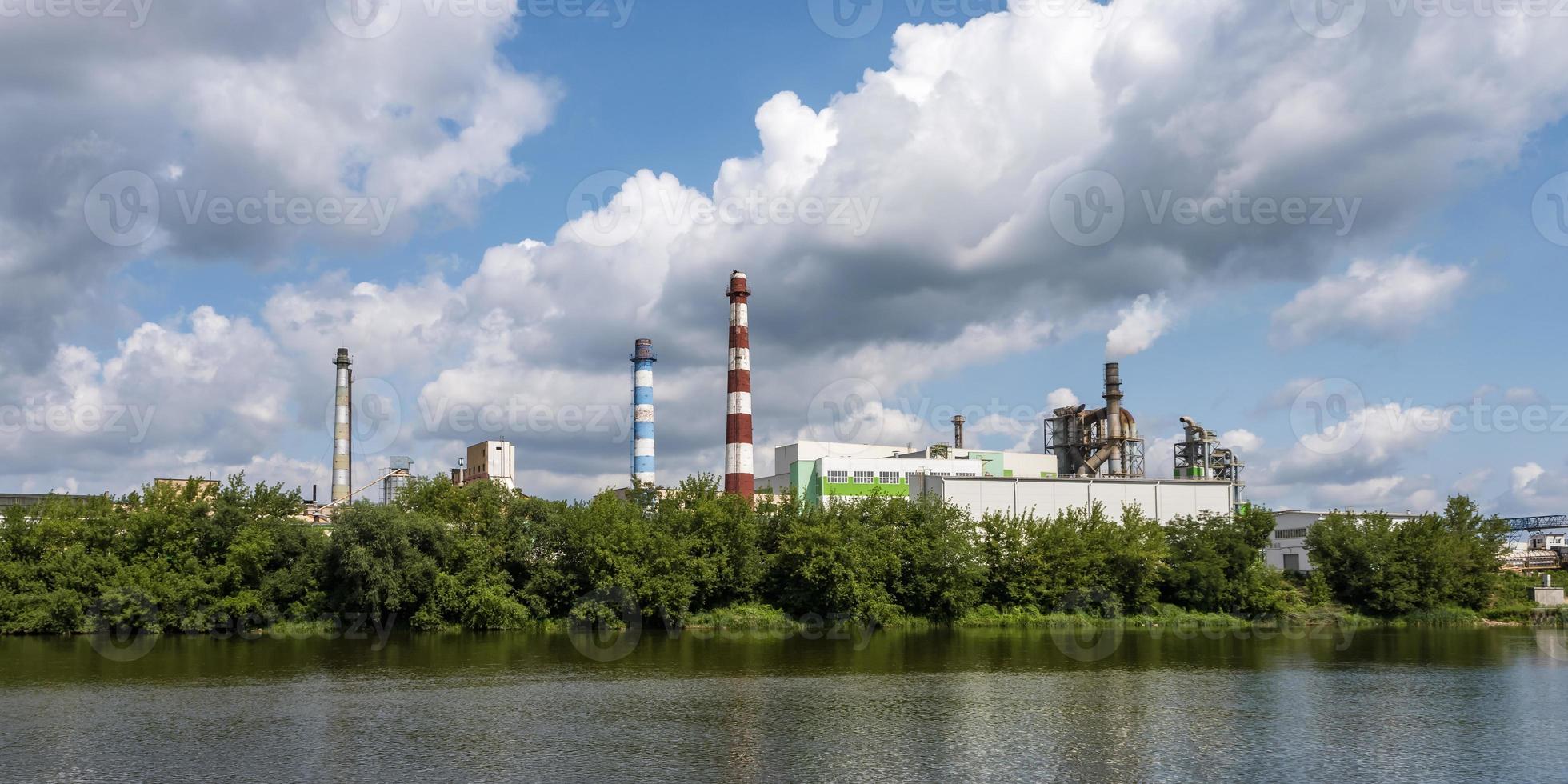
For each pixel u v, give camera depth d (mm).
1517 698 66250
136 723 56062
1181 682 72562
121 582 100688
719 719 57844
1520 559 198375
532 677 73875
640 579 111188
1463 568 138000
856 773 46156
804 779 45031
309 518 144000
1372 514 145500
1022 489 152250
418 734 53719
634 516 119250
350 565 104062
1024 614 123562
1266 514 133375
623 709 60875
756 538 120750
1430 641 106750
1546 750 51125
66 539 104812
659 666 79938
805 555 116312
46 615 98625
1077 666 80750
